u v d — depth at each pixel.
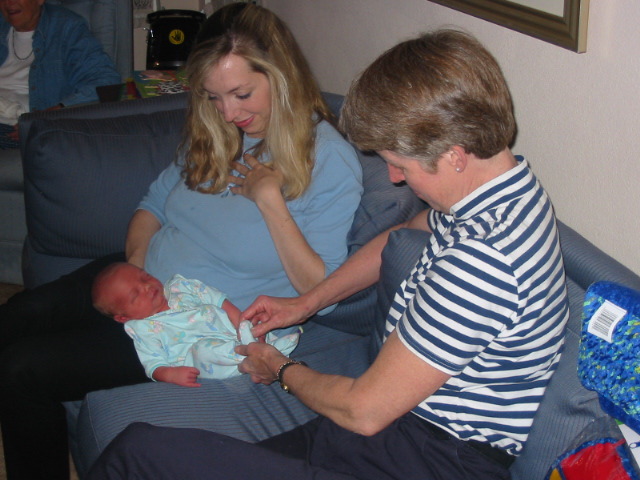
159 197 1.78
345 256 1.57
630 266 1.28
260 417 1.44
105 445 1.36
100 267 1.75
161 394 1.47
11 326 1.58
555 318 1.06
